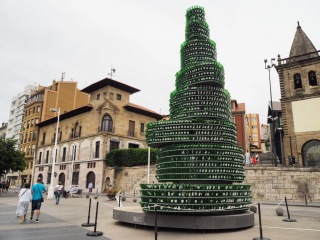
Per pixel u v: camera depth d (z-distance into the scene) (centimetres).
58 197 1881
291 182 2195
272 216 1255
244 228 908
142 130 4341
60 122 4781
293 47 3247
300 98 2938
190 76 1078
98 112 3922
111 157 3600
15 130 8069
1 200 2202
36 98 6338
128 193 3162
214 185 872
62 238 754
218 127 984
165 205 860
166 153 998
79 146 4134
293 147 2878
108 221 1077
